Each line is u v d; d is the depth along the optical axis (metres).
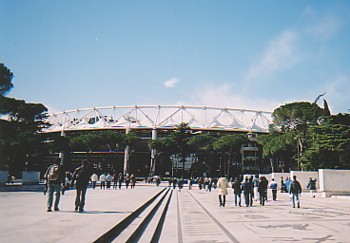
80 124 111.44
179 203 20.62
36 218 8.41
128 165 89.12
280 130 60.19
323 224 10.45
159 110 108.06
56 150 41.06
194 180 75.69
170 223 11.32
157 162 96.00
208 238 8.27
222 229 9.66
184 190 41.75
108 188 34.56
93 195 20.70
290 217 12.41
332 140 37.19
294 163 71.44
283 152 62.00
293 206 16.88
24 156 37.16
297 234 8.55
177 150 82.94
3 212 9.81
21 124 38.12
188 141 84.25
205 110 109.44
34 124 39.53
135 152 97.12
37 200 14.98
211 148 83.00
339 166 38.66
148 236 8.00
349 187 26.52
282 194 31.50
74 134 107.69
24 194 20.16
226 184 17.84
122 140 82.50
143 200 16.16
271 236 8.30
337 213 13.89
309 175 32.47
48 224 7.38
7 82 36.41
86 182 10.36
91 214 9.50
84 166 10.42
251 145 95.62
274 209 15.91
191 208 17.12
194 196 27.81
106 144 83.50
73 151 84.31
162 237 8.59
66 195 19.53
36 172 34.09
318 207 17.05
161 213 13.52
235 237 8.27
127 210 10.87
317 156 38.88
